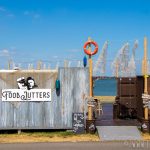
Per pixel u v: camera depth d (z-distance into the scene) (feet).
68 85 58.59
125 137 54.65
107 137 54.54
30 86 58.44
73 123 57.21
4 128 58.13
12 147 49.14
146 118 57.62
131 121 66.13
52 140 53.57
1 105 58.34
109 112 81.56
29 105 58.49
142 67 62.49
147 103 57.57
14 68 59.57
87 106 57.98
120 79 70.95
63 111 58.59
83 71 58.70
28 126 58.34
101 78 71.56
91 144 50.70
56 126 58.44
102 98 127.54
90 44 57.47
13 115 58.34
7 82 58.44
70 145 50.08
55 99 58.59
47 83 58.65
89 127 57.00
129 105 69.97
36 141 53.06
